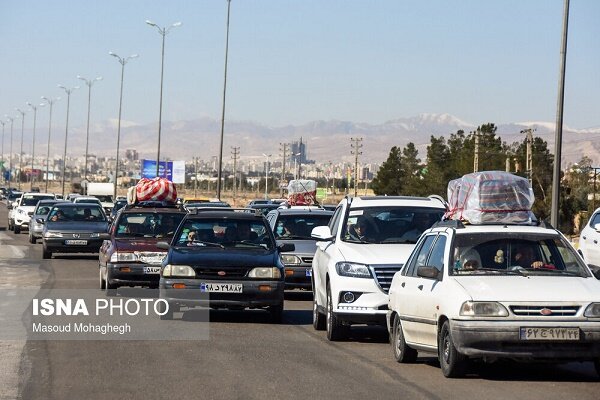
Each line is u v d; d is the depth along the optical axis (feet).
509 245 82.99
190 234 122.21
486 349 74.59
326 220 155.94
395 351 89.40
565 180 467.11
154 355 89.92
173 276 114.83
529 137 425.69
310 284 145.38
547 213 389.19
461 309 75.46
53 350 92.32
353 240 110.11
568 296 75.15
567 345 74.49
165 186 185.78
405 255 103.35
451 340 76.59
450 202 102.73
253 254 117.39
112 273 139.23
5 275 180.65
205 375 79.30
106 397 69.87
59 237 223.30
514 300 74.84
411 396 70.85
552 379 78.69
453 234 83.71
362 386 74.84
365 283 101.65
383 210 112.88
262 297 114.93
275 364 85.51
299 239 150.20
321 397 70.28
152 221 151.02
